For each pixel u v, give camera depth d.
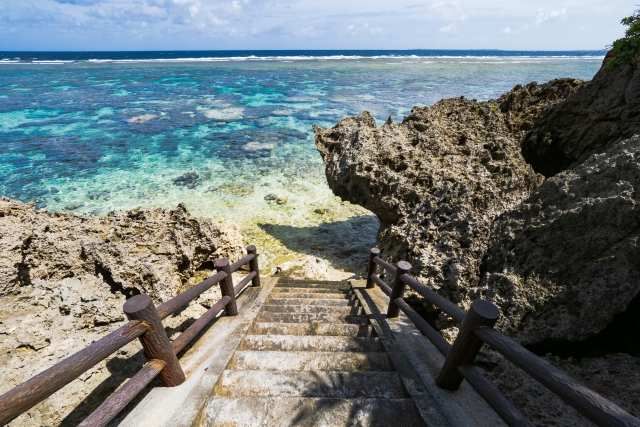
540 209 4.19
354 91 35.19
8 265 4.06
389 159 7.86
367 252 9.77
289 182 14.11
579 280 3.47
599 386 3.04
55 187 12.95
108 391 3.18
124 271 5.04
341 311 4.77
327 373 2.84
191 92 34.53
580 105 6.55
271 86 38.94
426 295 3.06
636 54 5.58
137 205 11.78
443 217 5.88
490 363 3.51
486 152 7.31
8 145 17.42
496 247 4.57
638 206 3.25
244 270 6.98
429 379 2.74
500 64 74.69
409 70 57.56
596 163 3.95
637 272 3.21
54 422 2.85
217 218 11.16
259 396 2.55
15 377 3.01
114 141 18.64
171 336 4.38
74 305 3.94
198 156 16.72
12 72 50.31
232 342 3.35
